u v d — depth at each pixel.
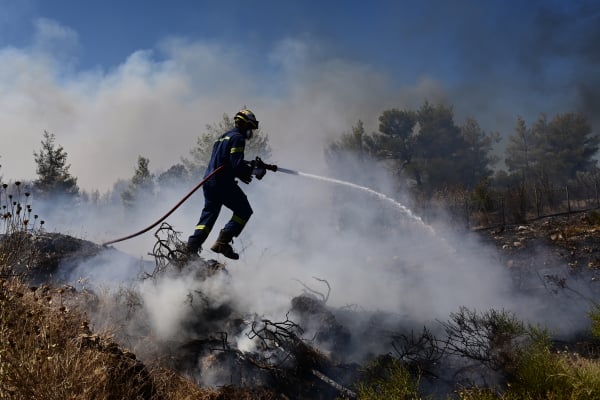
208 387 3.92
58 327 3.59
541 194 14.05
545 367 3.95
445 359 4.62
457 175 28.30
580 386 3.67
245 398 3.81
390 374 4.14
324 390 4.06
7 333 3.27
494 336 4.64
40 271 5.39
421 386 4.15
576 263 7.44
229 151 4.99
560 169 31.22
